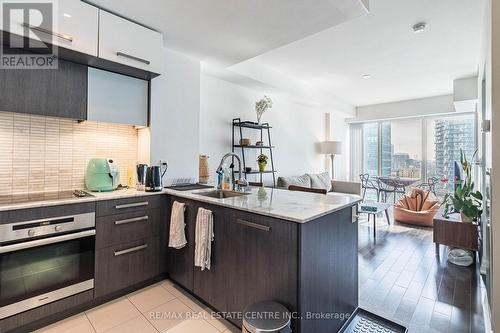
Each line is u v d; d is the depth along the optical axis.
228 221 1.83
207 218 1.93
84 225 1.96
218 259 1.91
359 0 1.87
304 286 1.45
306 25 2.21
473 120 5.56
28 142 2.15
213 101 3.96
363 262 3.05
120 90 2.40
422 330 1.84
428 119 6.10
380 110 6.48
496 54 1.52
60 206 1.85
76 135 2.41
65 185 2.34
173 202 2.37
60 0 1.82
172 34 2.41
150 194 2.35
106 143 2.60
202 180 3.41
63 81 2.07
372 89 5.28
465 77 4.46
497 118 1.52
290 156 5.48
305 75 4.47
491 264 1.59
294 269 1.44
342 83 4.91
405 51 3.46
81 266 1.96
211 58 2.99
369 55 3.61
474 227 2.90
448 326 1.88
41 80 1.97
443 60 3.77
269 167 4.97
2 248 1.61
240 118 4.36
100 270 2.06
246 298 1.70
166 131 2.74
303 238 1.44
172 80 2.79
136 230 2.27
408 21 2.70
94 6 1.98
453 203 3.16
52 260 1.83
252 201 1.92
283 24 2.19
